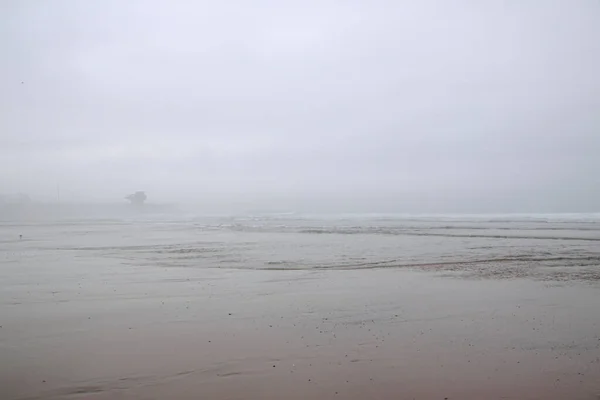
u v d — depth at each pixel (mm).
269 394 6961
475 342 9789
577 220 96688
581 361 8570
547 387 7301
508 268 22250
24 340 9758
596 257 27078
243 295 15211
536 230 58000
